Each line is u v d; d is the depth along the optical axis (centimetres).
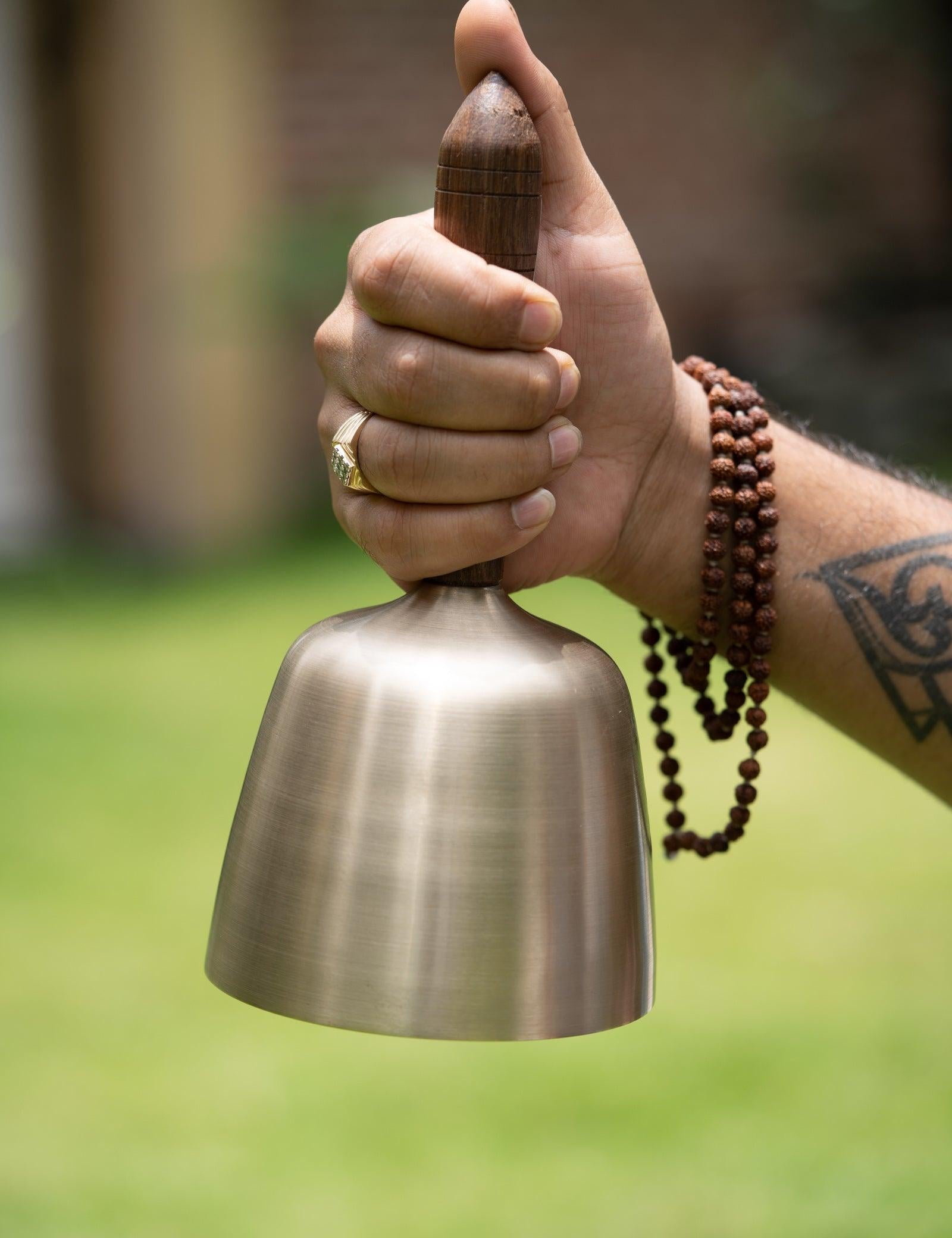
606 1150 435
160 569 1099
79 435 1159
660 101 1249
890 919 575
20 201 1134
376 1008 117
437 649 125
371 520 138
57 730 787
